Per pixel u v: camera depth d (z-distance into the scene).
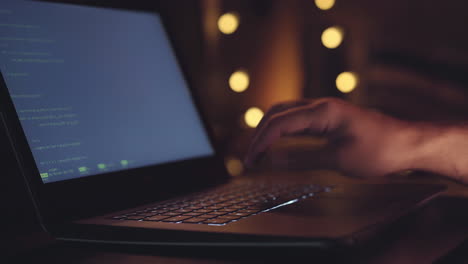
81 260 0.51
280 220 0.53
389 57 2.64
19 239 0.63
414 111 2.64
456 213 0.69
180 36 1.82
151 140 0.81
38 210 0.59
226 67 2.20
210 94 2.03
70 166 0.66
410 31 2.64
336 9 2.58
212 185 0.88
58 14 0.75
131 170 0.74
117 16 0.86
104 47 0.81
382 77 2.62
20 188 0.74
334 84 2.46
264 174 1.12
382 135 0.79
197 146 0.90
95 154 0.70
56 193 0.61
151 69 0.88
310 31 2.53
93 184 0.67
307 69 2.51
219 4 2.03
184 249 0.50
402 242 0.54
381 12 2.65
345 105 0.78
